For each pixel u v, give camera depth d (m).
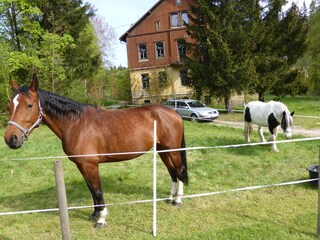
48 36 18.64
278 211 4.99
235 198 5.63
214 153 9.13
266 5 21.25
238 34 18.91
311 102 23.47
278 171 7.27
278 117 8.69
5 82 18.78
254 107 9.74
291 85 20.89
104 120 4.82
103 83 30.86
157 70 31.00
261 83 20.09
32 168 8.33
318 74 28.30
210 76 19.72
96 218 4.96
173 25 31.44
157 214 5.05
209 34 19.25
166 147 5.21
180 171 5.30
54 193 6.39
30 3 19.33
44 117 4.66
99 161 4.81
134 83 32.34
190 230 4.45
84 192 6.33
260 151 9.24
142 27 32.31
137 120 4.98
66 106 4.70
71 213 5.27
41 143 12.01
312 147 9.45
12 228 4.81
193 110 17.53
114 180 6.95
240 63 19.23
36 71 19.44
